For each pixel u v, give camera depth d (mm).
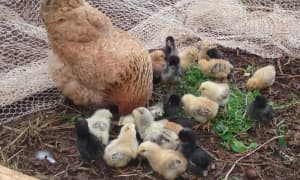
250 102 935
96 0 1144
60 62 889
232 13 1112
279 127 909
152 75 938
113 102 899
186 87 999
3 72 994
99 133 840
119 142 813
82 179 806
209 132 894
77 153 855
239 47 1094
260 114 891
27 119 929
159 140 828
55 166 833
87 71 862
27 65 1002
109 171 819
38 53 1036
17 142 879
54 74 901
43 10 872
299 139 883
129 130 814
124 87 867
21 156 854
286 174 825
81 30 859
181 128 824
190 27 1109
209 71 999
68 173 818
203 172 789
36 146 872
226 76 1002
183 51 1046
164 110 903
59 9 862
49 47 1043
